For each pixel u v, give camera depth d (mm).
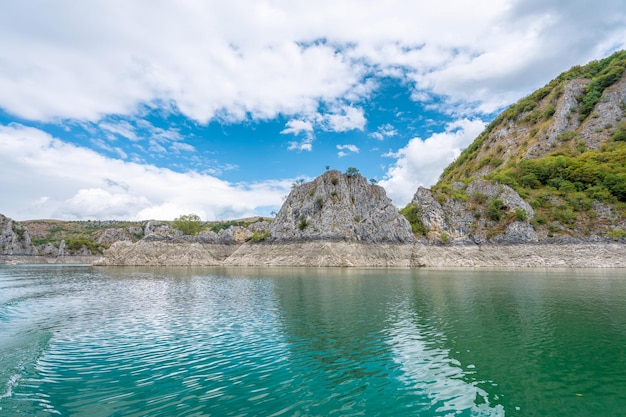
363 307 38750
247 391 16562
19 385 17328
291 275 85688
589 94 178375
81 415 14133
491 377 18266
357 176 153125
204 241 165000
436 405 15094
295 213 151000
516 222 118438
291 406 14992
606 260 101938
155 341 25484
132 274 95438
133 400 15586
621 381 17578
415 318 32719
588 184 130875
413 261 121812
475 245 120562
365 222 138125
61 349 23594
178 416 14039
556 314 33906
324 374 18781
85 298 48000
